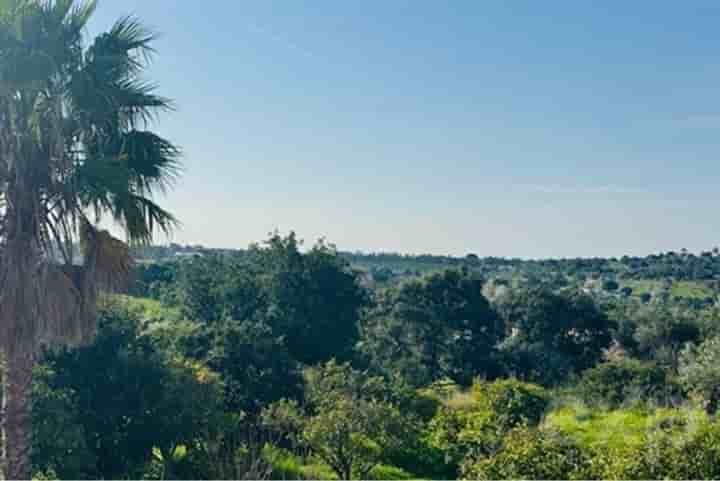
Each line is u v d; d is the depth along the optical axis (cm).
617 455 1007
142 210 912
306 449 1819
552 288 4844
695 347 3531
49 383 1530
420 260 10331
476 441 1579
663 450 978
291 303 3491
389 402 2062
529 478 1045
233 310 3366
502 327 4544
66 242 855
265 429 1900
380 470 1791
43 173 839
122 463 1686
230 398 2134
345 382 2117
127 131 912
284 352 2259
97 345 1655
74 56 854
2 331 806
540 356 4319
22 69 776
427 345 4253
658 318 4475
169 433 1689
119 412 1653
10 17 795
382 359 3994
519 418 2106
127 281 916
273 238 3625
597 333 4447
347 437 1672
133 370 1681
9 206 830
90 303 872
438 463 1845
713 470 945
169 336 2252
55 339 848
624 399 2506
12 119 809
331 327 3506
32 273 820
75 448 1473
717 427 1010
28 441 848
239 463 1299
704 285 7550
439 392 2961
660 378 2612
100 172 838
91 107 849
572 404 2414
